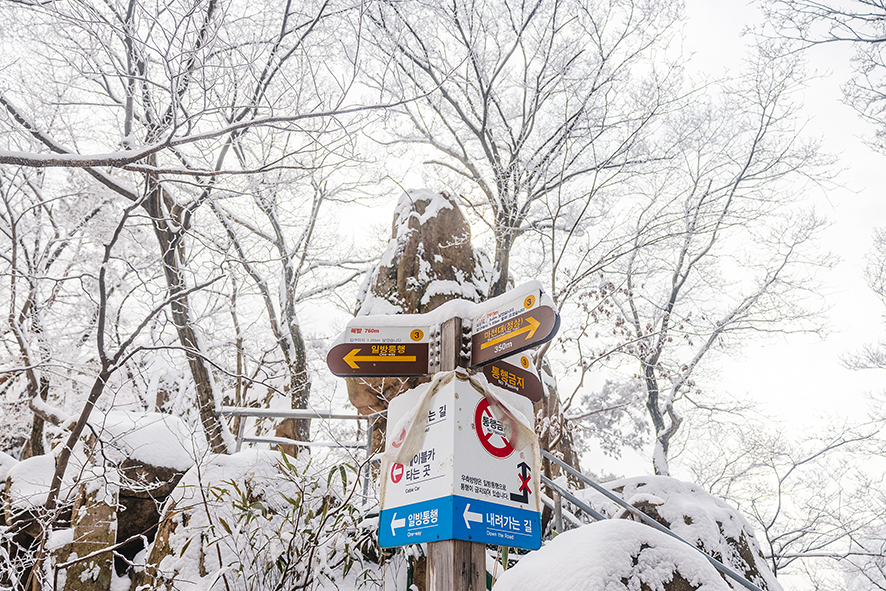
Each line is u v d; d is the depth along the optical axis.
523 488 2.85
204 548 4.01
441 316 3.15
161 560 4.05
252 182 8.16
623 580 2.70
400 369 3.13
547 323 2.61
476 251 8.94
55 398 9.37
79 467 5.21
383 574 4.10
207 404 7.54
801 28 8.82
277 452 4.93
